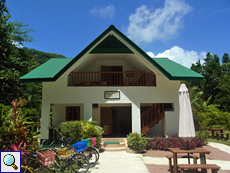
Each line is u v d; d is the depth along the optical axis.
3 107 8.49
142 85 12.20
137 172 6.55
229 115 19.14
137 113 11.78
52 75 11.07
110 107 14.80
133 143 9.73
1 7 13.39
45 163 5.29
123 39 10.83
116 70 15.25
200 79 11.23
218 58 40.69
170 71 12.25
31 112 17.16
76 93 11.80
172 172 6.44
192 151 6.14
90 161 8.07
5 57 14.34
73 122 10.28
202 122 15.54
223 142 12.91
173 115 11.92
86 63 13.50
